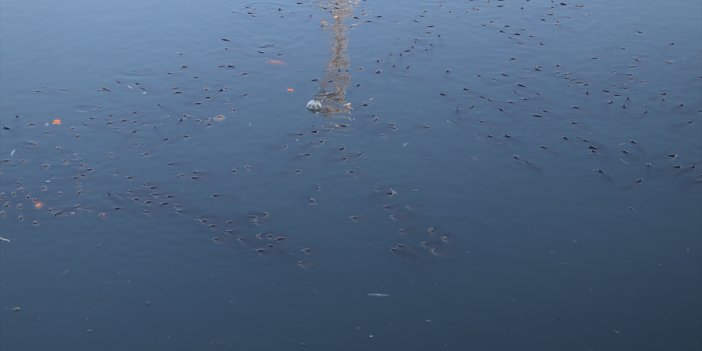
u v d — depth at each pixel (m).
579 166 7.81
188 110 8.92
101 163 8.02
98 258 6.73
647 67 9.66
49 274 6.57
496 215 7.14
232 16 11.40
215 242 6.88
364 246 6.79
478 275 6.45
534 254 6.67
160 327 6.00
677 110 8.71
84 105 9.11
